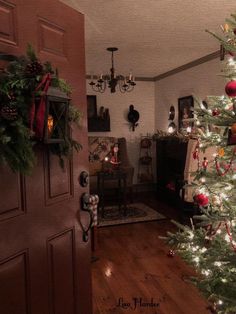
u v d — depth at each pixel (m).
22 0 1.22
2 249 1.15
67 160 1.47
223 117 1.54
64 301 1.49
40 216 1.33
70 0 2.45
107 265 2.90
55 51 1.39
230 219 1.60
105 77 5.10
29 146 1.09
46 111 1.12
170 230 3.83
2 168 1.14
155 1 2.51
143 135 6.13
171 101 5.47
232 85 1.43
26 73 1.08
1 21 1.14
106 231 3.83
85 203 1.60
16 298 1.22
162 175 5.34
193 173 2.03
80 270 1.59
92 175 5.20
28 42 1.25
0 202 1.14
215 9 2.70
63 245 1.47
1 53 1.14
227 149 1.78
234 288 1.48
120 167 4.98
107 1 2.49
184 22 3.01
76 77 1.52
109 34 3.36
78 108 1.53
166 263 2.93
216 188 1.80
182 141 4.48
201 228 1.88
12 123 1.03
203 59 4.43
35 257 1.30
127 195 5.46
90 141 5.55
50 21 1.36
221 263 1.59
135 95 6.00
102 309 2.19
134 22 2.99
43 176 1.34
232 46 1.54
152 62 4.77
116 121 5.93
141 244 3.41
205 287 1.60
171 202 4.98
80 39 1.54
